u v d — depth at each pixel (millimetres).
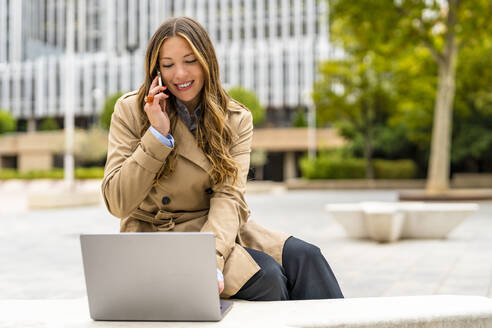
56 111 59781
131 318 1963
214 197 2348
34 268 6555
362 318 1902
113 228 11734
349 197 24281
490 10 14734
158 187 2324
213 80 2332
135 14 62344
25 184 43312
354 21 15367
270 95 57500
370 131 31734
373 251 7598
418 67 19516
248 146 2484
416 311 1990
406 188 31547
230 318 1939
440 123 16281
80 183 43688
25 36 57438
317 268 2320
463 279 5414
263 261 2289
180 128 2312
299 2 60438
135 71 58719
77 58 59969
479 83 21672
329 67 29016
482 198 16500
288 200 22656
